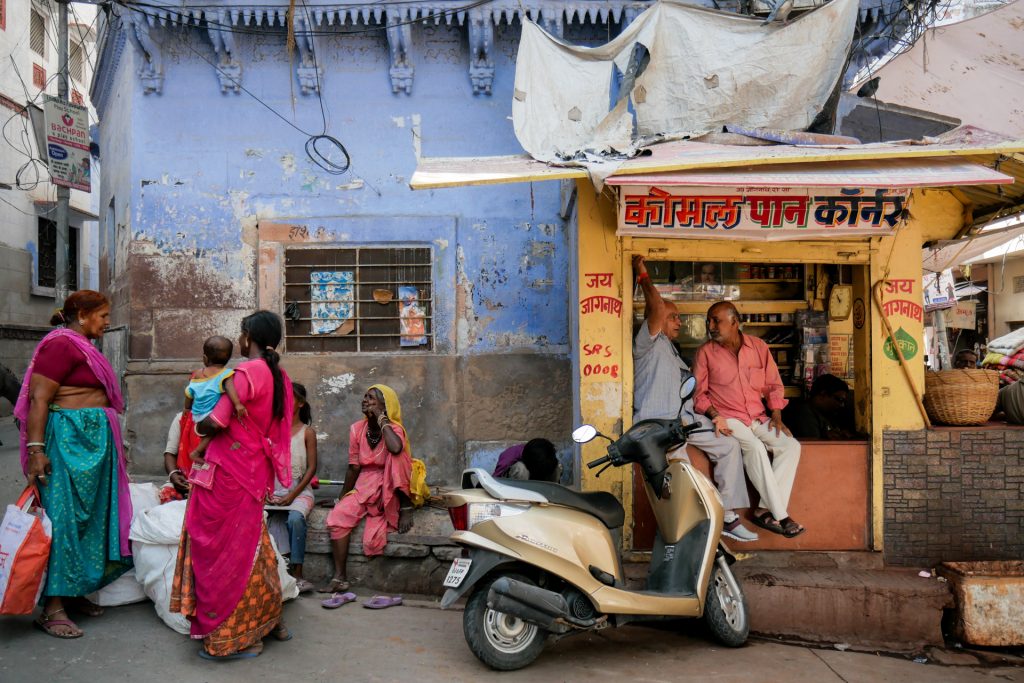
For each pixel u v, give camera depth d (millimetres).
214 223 6945
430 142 7020
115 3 6668
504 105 7039
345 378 6852
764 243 5215
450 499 4043
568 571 3914
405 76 6934
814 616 4758
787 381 5992
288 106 7000
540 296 6953
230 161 6965
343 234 6941
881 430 5203
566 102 5535
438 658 4090
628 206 4844
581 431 4316
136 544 4445
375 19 6809
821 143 4918
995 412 6098
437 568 5277
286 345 6941
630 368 5160
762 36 5383
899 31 6422
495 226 6965
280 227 6941
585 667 4066
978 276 15820
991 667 4414
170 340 6918
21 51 15016
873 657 4461
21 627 4117
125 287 7520
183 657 3871
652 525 5125
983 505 5230
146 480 6582
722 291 5965
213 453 3861
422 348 6984
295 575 5148
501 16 6789
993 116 5711
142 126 6957
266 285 6922
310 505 5316
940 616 4758
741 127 5113
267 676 3719
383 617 4727
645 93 5504
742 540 4934
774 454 5055
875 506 5180
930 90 5785
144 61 6902
